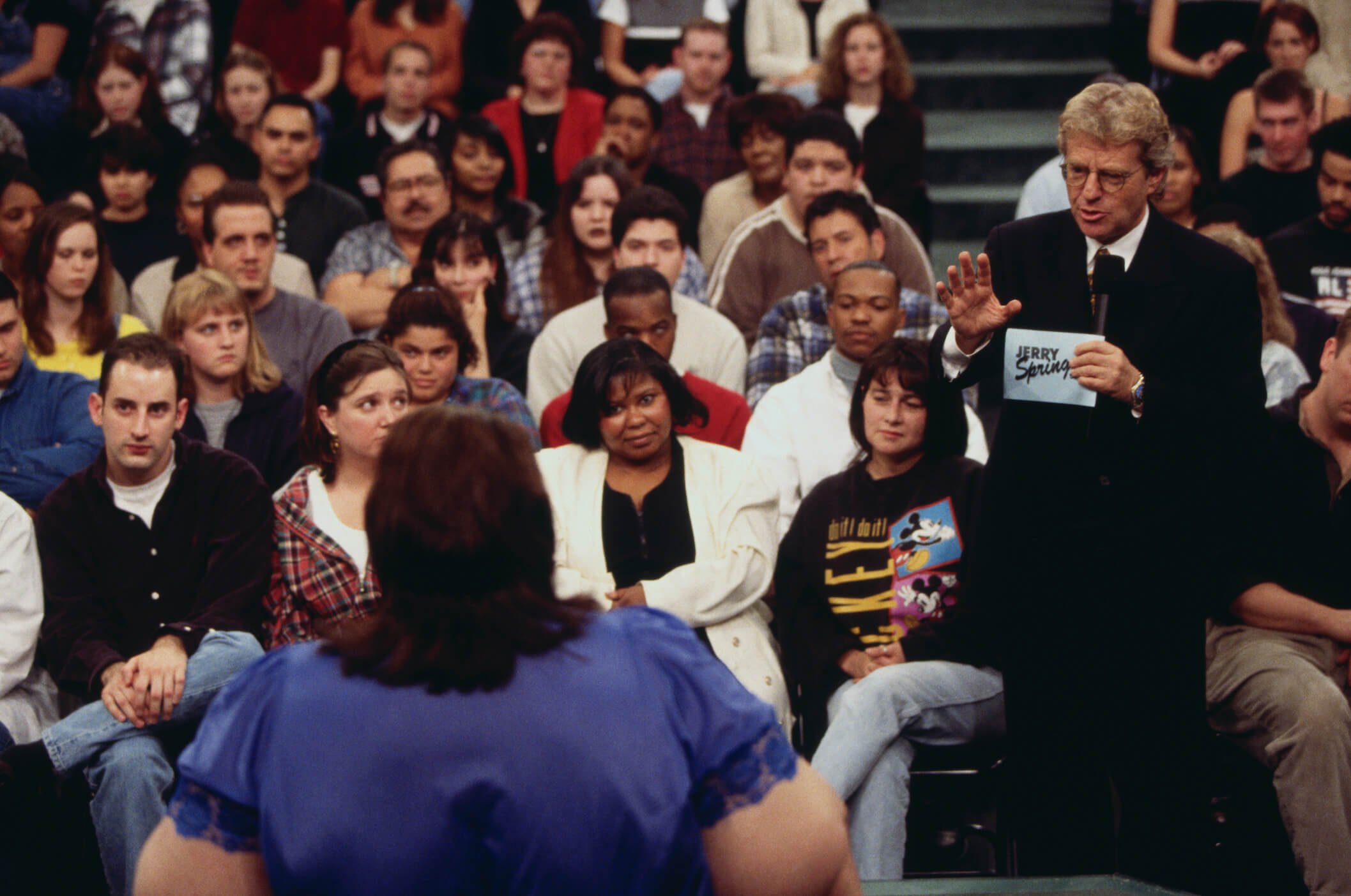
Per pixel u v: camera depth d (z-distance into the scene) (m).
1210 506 4.81
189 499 5.91
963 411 6.05
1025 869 5.02
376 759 2.40
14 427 6.70
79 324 7.43
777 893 2.57
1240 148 10.72
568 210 8.66
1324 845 5.14
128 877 5.27
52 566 5.81
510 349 8.12
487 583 2.56
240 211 7.77
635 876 2.42
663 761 2.47
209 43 11.88
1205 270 4.56
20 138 10.20
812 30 12.53
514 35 12.17
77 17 12.00
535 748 2.41
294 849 2.40
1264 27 11.16
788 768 2.61
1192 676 4.82
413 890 2.38
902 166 10.55
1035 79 12.98
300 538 5.80
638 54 12.65
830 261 7.69
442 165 9.10
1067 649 4.80
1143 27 12.34
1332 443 5.70
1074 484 4.69
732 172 11.20
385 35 12.13
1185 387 4.49
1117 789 4.97
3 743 5.56
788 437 6.86
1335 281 8.65
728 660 5.72
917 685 5.50
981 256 4.36
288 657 2.61
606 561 5.80
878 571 5.94
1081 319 4.58
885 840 5.41
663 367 5.84
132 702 5.30
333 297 8.80
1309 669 5.34
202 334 6.88
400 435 2.63
